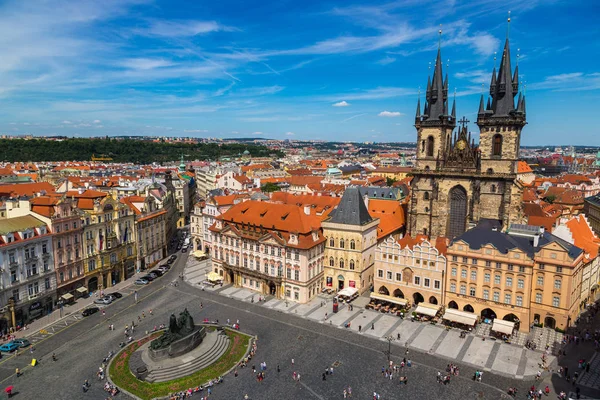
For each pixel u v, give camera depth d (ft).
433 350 326.65
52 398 262.67
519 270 351.05
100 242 460.96
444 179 504.43
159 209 583.99
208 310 405.18
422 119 531.50
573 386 276.62
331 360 312.09
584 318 375.86
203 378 285.43
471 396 267.59
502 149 470.80
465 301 378.53
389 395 268.62
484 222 454.40
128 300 432.25
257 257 451.94
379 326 369.30
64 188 605.73
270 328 366.02
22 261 368.68
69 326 369.09
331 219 445.78
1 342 336.49
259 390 272.92
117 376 286.87
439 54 516.32
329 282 454.81
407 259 405.39
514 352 321.93
